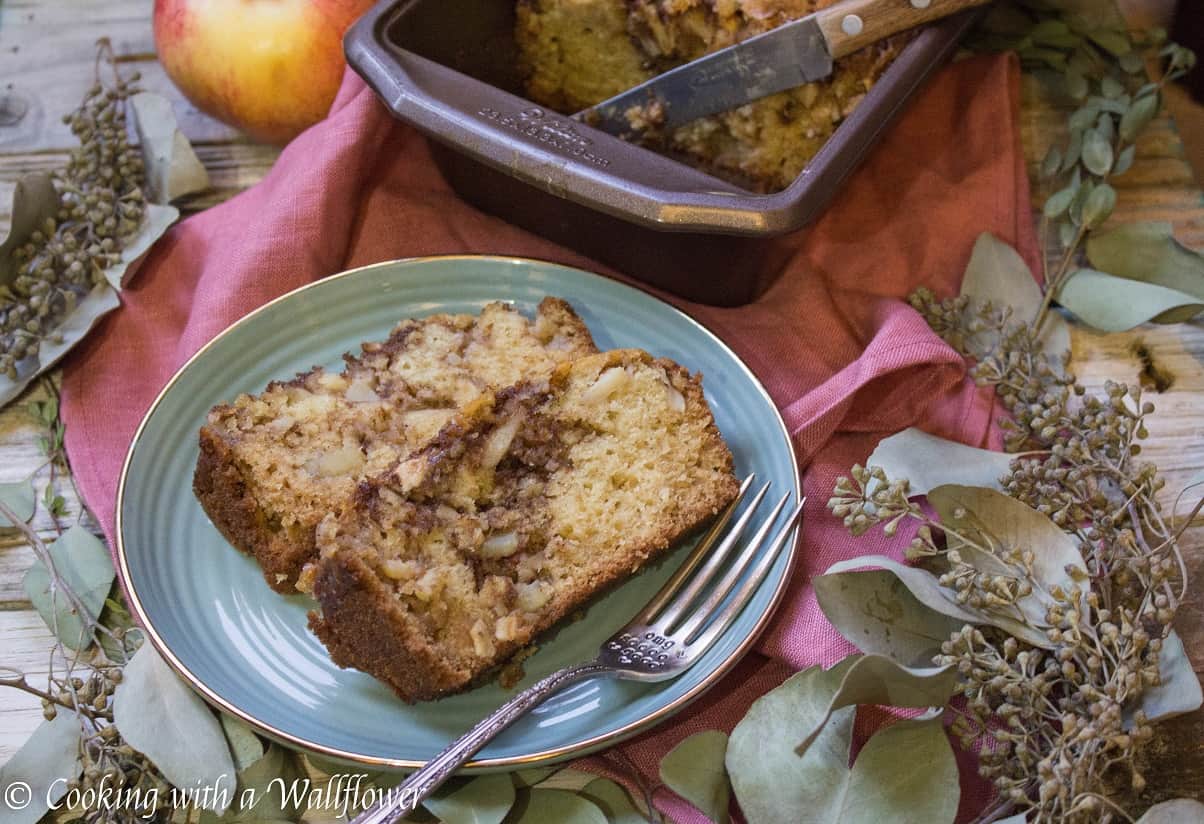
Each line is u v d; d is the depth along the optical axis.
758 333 0.63
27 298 0.63
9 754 0.54
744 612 0.56
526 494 0.57
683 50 0.66
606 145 0.60
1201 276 0.64
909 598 0.55
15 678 0.56
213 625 0.56
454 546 0.55
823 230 0.66
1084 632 0.53
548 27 0.67
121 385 0.62
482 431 0.56
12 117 0.70
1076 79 0.70
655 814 0.54
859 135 0.59
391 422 0.59
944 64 0.65
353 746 0.53
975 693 0.54
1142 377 0.63
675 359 0.61
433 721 0.54
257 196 0.66
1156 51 0.73
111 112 0.67
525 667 0.55
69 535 0.58
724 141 0.66
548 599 0.55
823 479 0.60
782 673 0.56
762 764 0.52
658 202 0.57
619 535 0.57
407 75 0.61
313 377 0.60
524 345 0.61
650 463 0.58
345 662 0.55
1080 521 0.57
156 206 0.65
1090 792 0.51
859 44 0.61
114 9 0.74
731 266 0.61
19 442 0.61
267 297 0.63
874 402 0.62
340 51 0.67
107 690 0.55
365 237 0.66
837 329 0.63
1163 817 0.51
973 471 0.58
